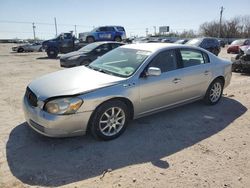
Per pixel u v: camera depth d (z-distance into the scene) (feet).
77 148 13.46
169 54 16.99
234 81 30.89
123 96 14.24
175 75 16.87
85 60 40.96
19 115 18.25
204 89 19.51
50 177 11.03
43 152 13.02
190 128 16.22
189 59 18.26
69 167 11.77
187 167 11.89
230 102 21.70
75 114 12.87
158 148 13.62
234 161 12.50
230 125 16.81
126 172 11.44
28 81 32.04
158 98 16.19
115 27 83.41
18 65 51.34
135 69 15.28
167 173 11.40
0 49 130.52
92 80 14.32
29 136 14.73
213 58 20.11
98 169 11.64
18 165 11.87
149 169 11.68
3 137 14.61
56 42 71.15
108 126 14.26
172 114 18.51
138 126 16.33
